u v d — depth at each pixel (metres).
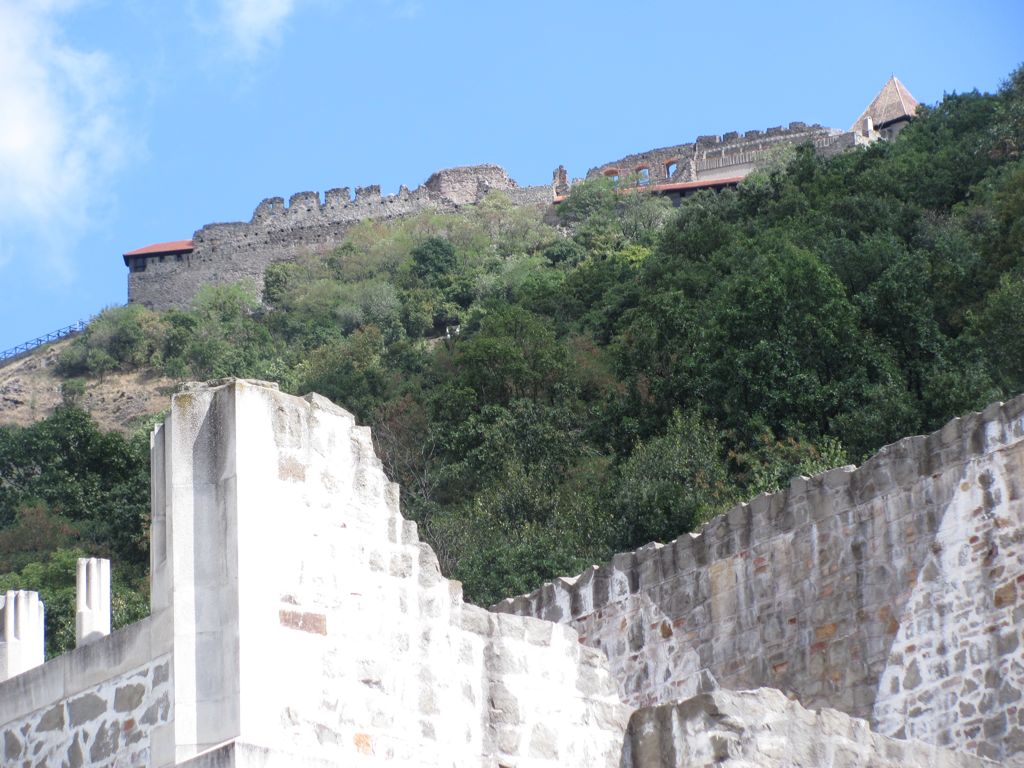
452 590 15.50
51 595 43.81
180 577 14.24
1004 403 21.19
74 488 66.00
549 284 89.12
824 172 80.06
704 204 90.44
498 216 128.75
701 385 54.53
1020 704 20.02
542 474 53.16
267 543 14.33
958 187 74.19
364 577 14.91
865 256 59.59
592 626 23.59
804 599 21.92
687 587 22.89
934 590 21.05
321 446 14.97
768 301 54.94
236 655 13.92
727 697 15.60
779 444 48.88
